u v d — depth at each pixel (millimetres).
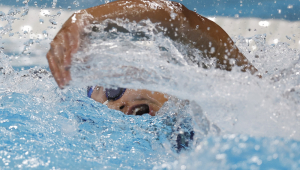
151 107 5270
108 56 3557
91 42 3496
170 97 4723
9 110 4215
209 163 2092
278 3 13156
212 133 3182
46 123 3977
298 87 3592
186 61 4113
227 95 3369
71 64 3350
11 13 6559
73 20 3477
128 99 5340
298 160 1971
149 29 3871
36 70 6012
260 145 2186
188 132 4027
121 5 3781
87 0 12930
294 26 11523
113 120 4539
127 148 3600
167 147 3656
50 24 11180
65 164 2752
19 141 3225
